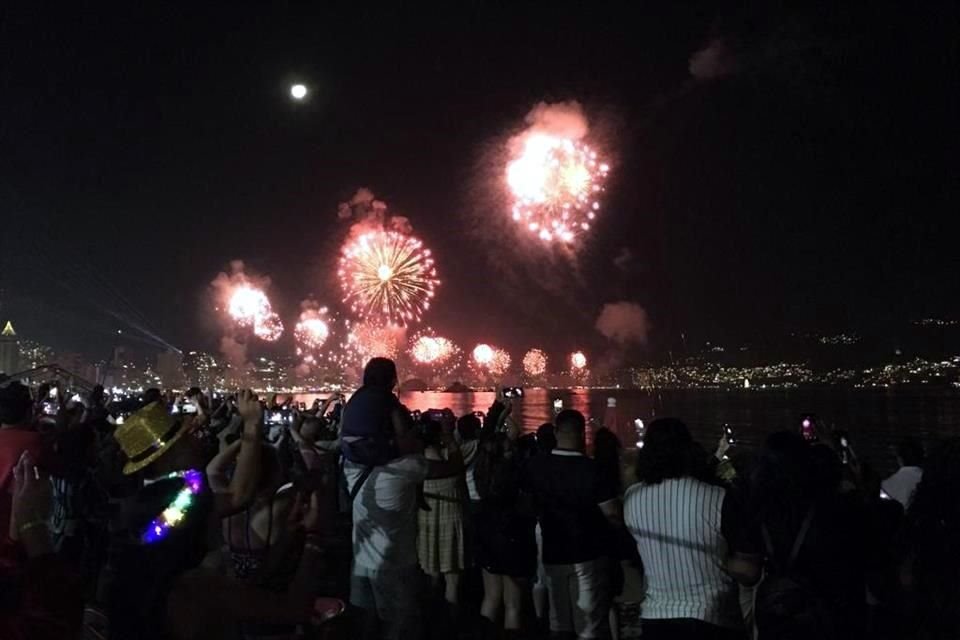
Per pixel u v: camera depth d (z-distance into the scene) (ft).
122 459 26.43
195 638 10.73
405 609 18.28
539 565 26.50
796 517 13.55
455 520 27.78
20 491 12.74
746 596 20.29
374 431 18.52
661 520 15.69
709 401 615.57
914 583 11.06
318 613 17.20
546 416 301.43
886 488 23.86
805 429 24.72
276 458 15.75
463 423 30.91
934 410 445.37
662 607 15.52
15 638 11.57
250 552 15.31
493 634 26.12
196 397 26.81
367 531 18.35
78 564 24.23
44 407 40.63
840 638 13.07
